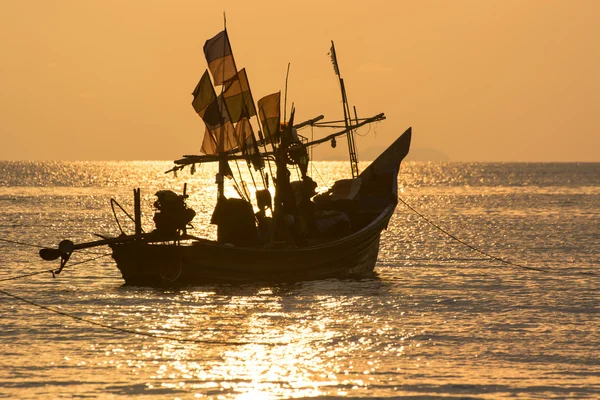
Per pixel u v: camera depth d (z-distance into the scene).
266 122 99.00
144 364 60.69
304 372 58.91
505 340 69.31
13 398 52.41
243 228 93.81
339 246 99.50
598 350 65.94
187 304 83.94
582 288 98.81
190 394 53.69
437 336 70.44
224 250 90.00
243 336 70.12
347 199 109.94
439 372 59.16
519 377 58.00
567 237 172.62
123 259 90.12
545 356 63.91
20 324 74.38
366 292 93.19
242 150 97.00
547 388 55.47
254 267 93.12
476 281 104.31
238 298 87.56
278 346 66.50
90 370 58.91
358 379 57.28
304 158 100.50
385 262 126.50
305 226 100.69
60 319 76.56
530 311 82.75
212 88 97.06
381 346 66.75
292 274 96.38
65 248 85.06
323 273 100.06
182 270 90.88
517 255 136.88
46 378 56.78
